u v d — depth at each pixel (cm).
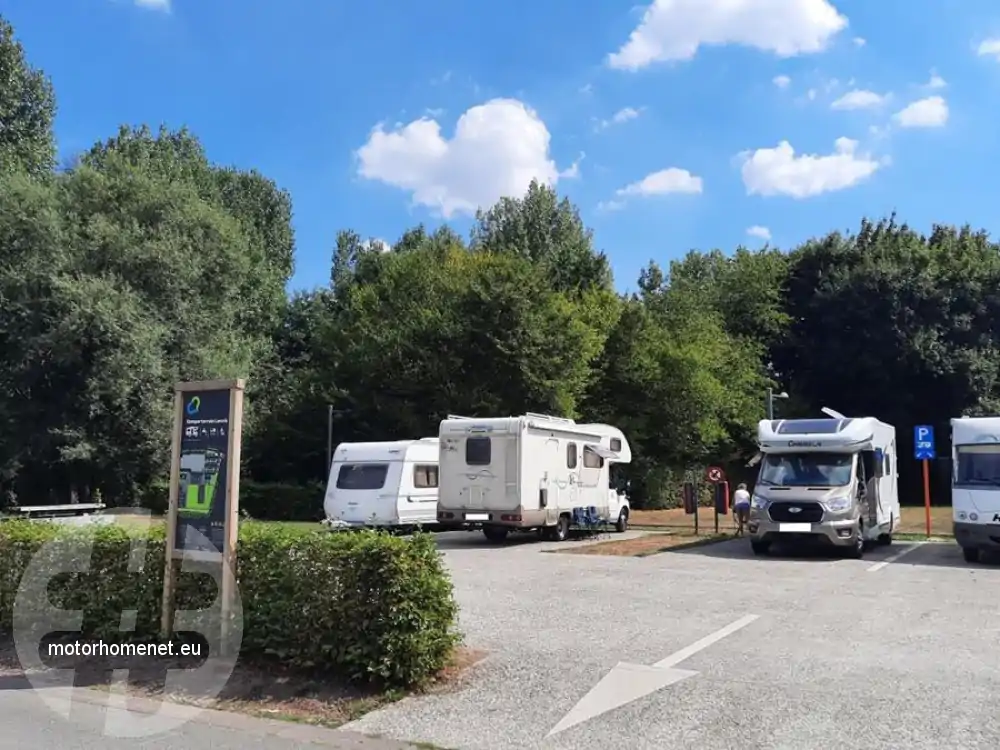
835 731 588
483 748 567
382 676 672
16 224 2989
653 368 3634
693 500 2252
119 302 2984
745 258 4578
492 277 3275
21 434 3008
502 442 1945
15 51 3559
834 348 4069
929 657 797
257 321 4181
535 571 1428
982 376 3809
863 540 1694
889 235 4369
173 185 3422
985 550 1599
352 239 5481
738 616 1002
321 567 700
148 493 3253
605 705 649
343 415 3653
